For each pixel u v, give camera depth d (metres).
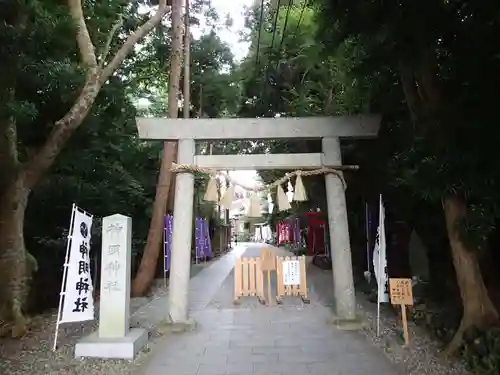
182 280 7.62
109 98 9.62
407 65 6.11
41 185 9.91
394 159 7.86
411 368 5.33
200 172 7.86
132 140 13.42
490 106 4.70
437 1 5.00
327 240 18.52
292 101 14.84
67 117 7.46
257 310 9.23
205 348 6.36
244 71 16.98
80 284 6.54
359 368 5.38
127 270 6.52
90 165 10.56
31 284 8.47
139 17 11.76
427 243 9.05
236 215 52.84
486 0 4.50
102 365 5.62
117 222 6.56
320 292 11.54
